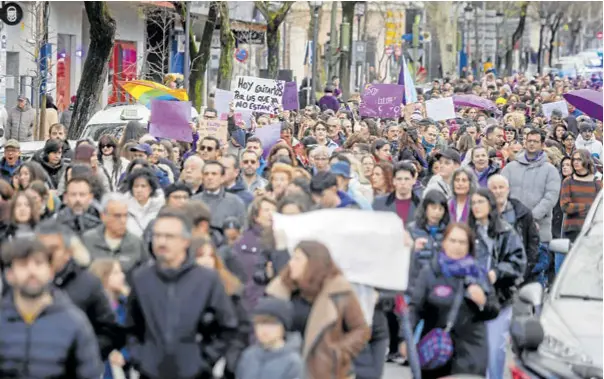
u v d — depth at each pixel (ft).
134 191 84.28
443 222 80.33
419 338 72.13
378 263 67.31
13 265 54.65
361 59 334.85
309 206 73.51
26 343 55.11
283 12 285.84
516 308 80.89
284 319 59.41
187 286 60.13
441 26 493.36
